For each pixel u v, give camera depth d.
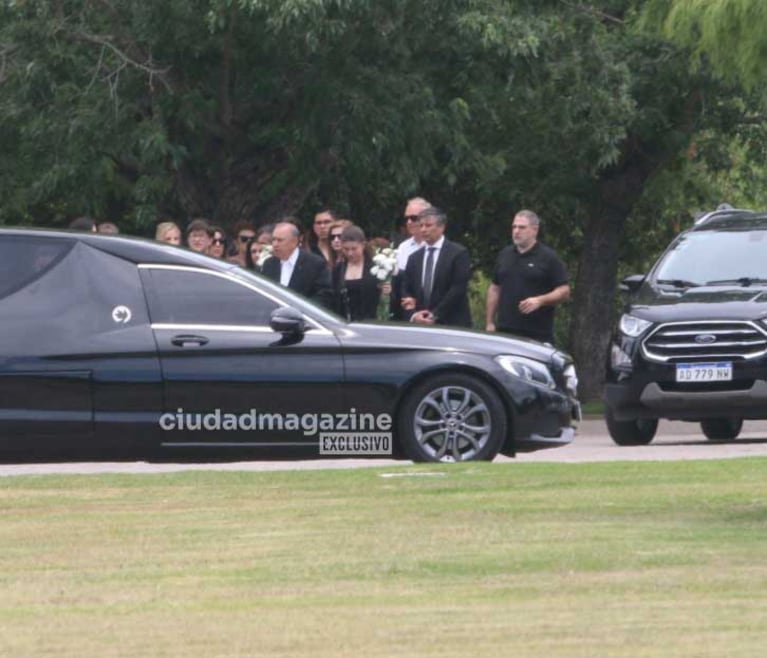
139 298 54.53
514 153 117.25
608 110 110.25
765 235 74.25
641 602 32.03
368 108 92.50
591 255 127.69
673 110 120.25
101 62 91.38
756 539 38.41
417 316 67.88
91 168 93.06
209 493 45.84
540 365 56.59
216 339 54.59
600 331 128.62
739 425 78.31
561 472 49.34
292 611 31.48
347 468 51.06
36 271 54.50
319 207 111.62
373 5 89.50
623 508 42.78
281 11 85.56
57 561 36.62
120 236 55.44
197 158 95.69
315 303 56.16
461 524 40.69
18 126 93.94
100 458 54.16
